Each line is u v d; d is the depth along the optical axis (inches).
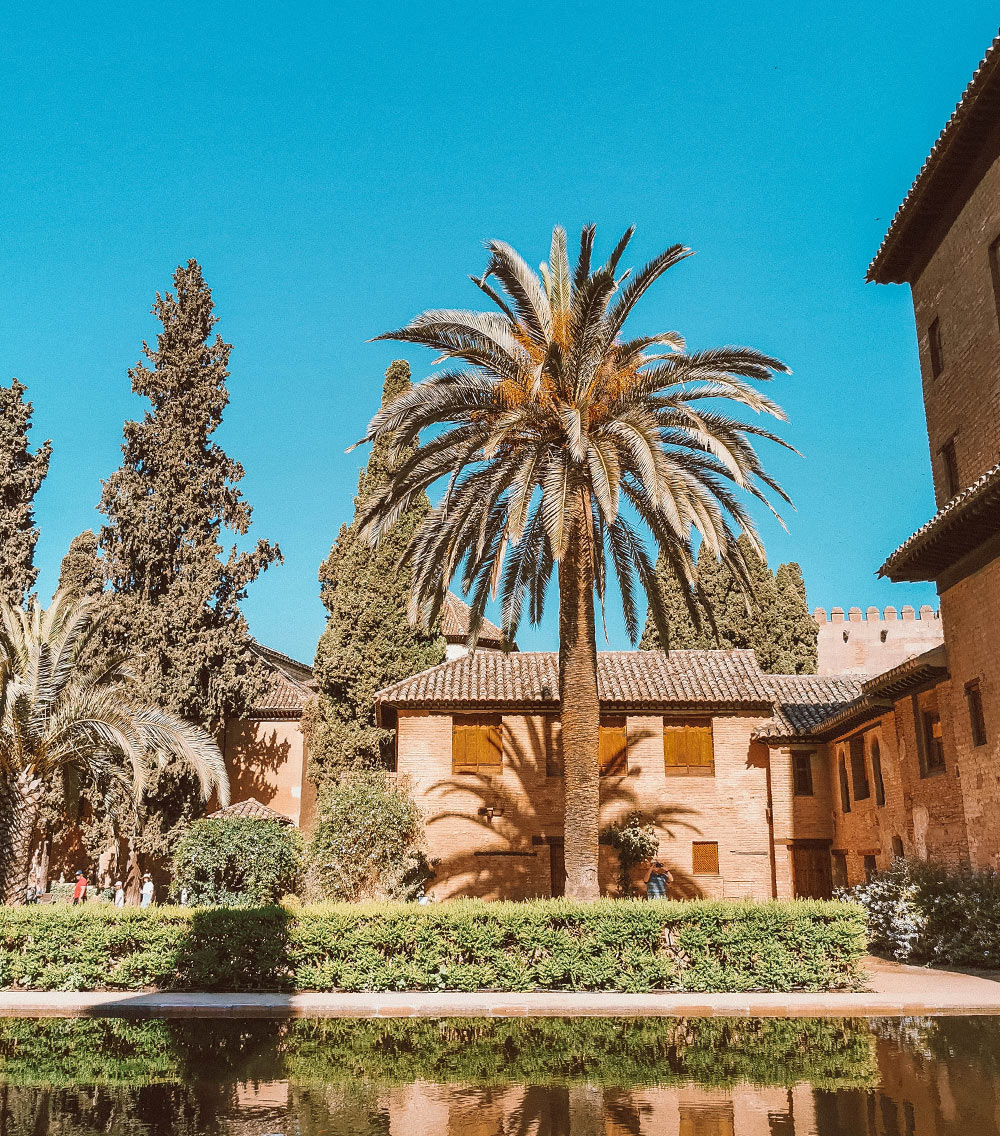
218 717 1416.1
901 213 939.3
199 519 1481.3
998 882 746.8
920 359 979.3
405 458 834.8
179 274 1583.4
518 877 1170.6
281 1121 316.5
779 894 1206.9
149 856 1425.9
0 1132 302.8
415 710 1218.6
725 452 721.0
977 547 812.0
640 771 1202.6
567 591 824.3
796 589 1701.5
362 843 1015.6
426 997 613.3
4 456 1571.1
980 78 748.6
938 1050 436.1
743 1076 383.6
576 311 772.6
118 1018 569.6
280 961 655.1
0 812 819.4
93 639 1314.0
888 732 1034.1
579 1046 463.8
